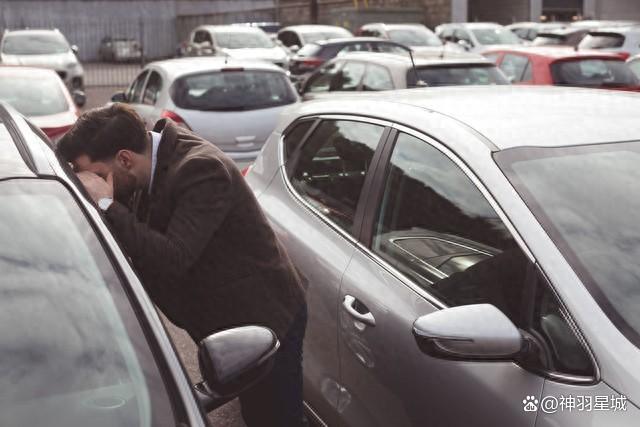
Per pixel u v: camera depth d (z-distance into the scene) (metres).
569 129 2.79
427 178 2.89
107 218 2.52
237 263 2.72
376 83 9.36
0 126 2.50
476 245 2.57
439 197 2.80
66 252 2.06
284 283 2.79
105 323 1.94
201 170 2.60
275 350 2.02
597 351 2.09
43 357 1.87
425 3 31.95
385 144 3.19
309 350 3.26
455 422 2.40
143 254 2.52
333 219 3.34
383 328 2.76
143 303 2.01
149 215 2.70
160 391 1.83
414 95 3.53
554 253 2.30
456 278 2.61
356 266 3.04
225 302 2.75
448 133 2.85
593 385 2.06
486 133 2.77
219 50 20.86
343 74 10.09
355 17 29.53
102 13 43.41
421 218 2.87
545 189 2.49
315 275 3.21
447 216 2.73
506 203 2.47
